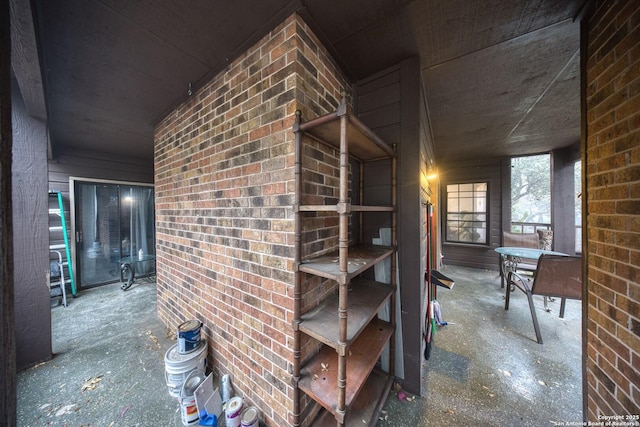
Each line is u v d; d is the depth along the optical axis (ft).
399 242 5.26
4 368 1.67
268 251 4.29
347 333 3.40
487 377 5.62
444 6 3.65
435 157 13.88
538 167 30.07
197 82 5.78
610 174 3.42
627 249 3.12
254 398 4.66
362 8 3.70
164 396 5.11
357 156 5.44
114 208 13.20
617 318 3.29
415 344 5.12
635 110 2.98
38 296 6.21
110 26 4.04
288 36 3.89
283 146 4.00
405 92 5.07
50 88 5.99
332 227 4.86
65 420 4.52
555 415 4.60
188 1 3.55
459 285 12.23
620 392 3.22
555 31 4.20
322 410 4.51
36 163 6.33
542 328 7.91
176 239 7.13
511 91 6.38
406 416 4.58
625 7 3.10
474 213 15.61
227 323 5.30
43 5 3.55
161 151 7.91
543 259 7.30
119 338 7.27
